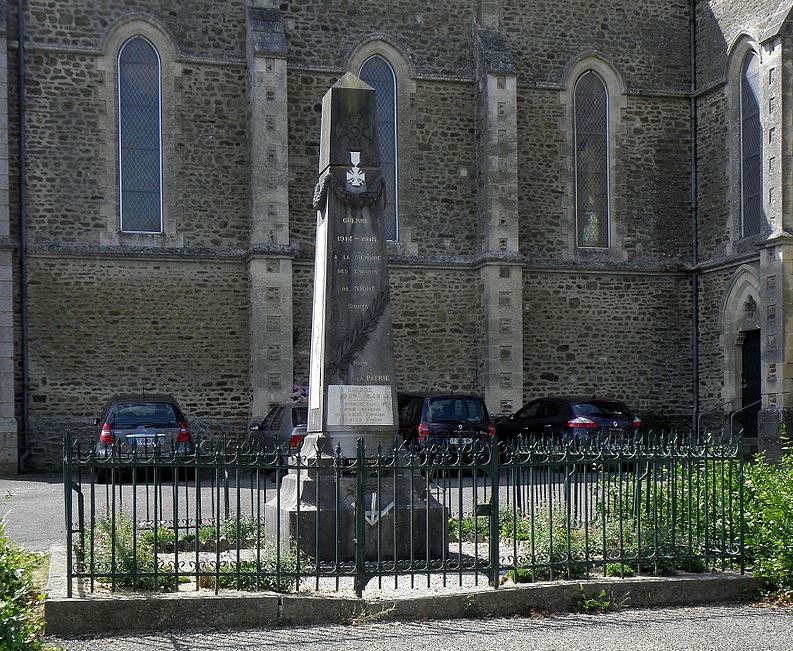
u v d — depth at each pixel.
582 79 23.00
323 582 8.41
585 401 19.56
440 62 22.09
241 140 20.97
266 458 8.37
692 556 8.76
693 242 23.33
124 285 20.14
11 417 19.00
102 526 9.44
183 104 20.66
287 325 20.23
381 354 9.64
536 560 8.62
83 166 20.08
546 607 8.05
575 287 22.61
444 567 8.20
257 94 20.25
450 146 22.08
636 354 22.86
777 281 19.77
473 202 22.14
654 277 23.08
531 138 22.50
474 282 21.95
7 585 6.50
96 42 20.16
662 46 23.33
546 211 22.53
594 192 22.98
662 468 9.10
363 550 7.95
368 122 9.86
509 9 22.52
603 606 8.11
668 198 23.28
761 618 7.85
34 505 13.98
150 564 8.03
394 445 9.05
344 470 8.25
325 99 10.09
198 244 20.62
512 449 8.70
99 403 19.89
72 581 7.94
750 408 21.73
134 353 20.11
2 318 19.09
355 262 9.68
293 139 21.12
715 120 22.67
